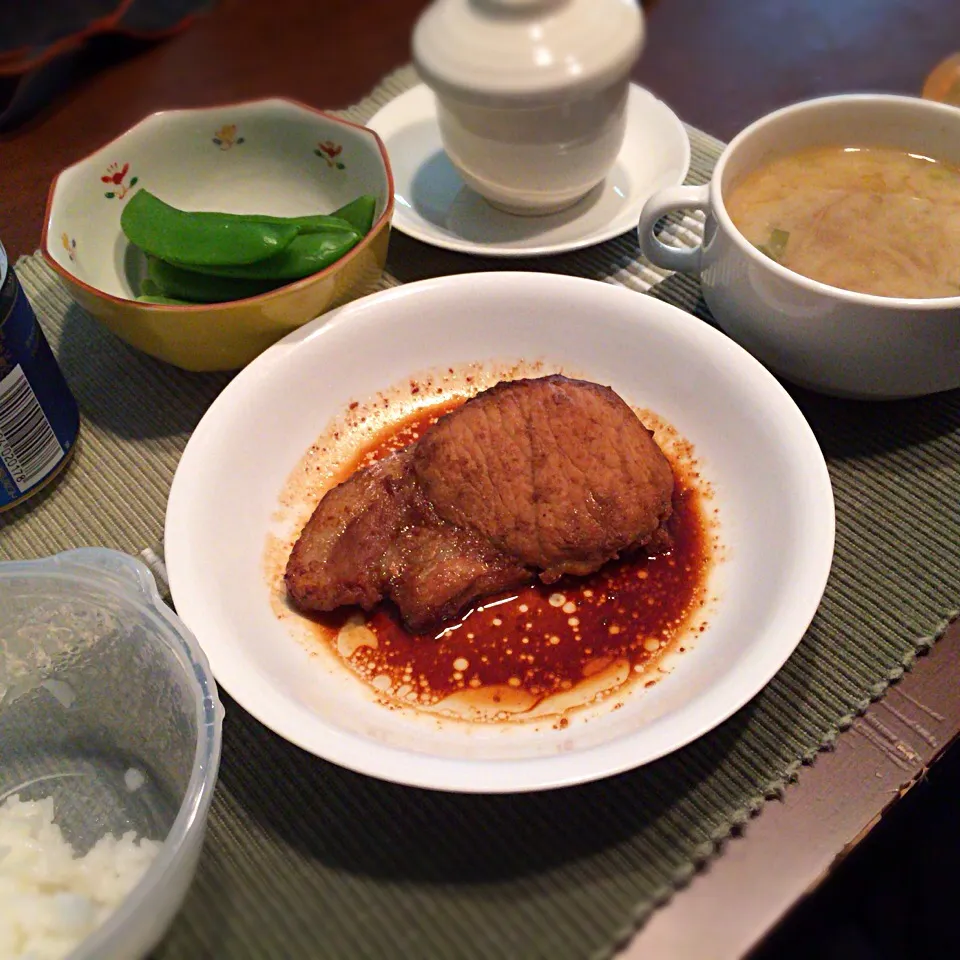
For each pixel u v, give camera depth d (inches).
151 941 8.8
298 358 12.7
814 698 10.6
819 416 13.1
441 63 13.7
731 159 13.3
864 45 21.5
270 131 15.4
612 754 9.1
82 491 12.9
